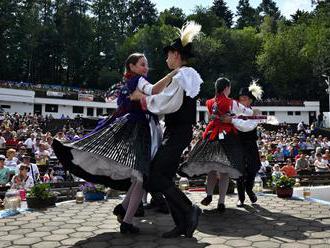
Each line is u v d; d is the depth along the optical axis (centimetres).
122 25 7400
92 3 6819
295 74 5469
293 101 5131
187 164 450
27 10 5778
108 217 426
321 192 729
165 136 342
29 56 6009
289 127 3594
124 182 385
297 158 1359
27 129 1792
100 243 329
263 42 6000
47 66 6366
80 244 327
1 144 1247
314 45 5388
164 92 329
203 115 4703
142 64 360
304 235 358
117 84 378
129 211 354
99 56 6694
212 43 5556
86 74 6538
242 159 439
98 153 324
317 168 1263
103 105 4712
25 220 411
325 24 5684
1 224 394
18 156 970
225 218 429
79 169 366
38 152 1109
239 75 5744
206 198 470
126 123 341
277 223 405
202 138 459
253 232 368
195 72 341
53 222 402
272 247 319
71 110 4616
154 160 331
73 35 6328
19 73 6056
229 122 441
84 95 4628
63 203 509
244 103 523
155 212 460
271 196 580
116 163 327
